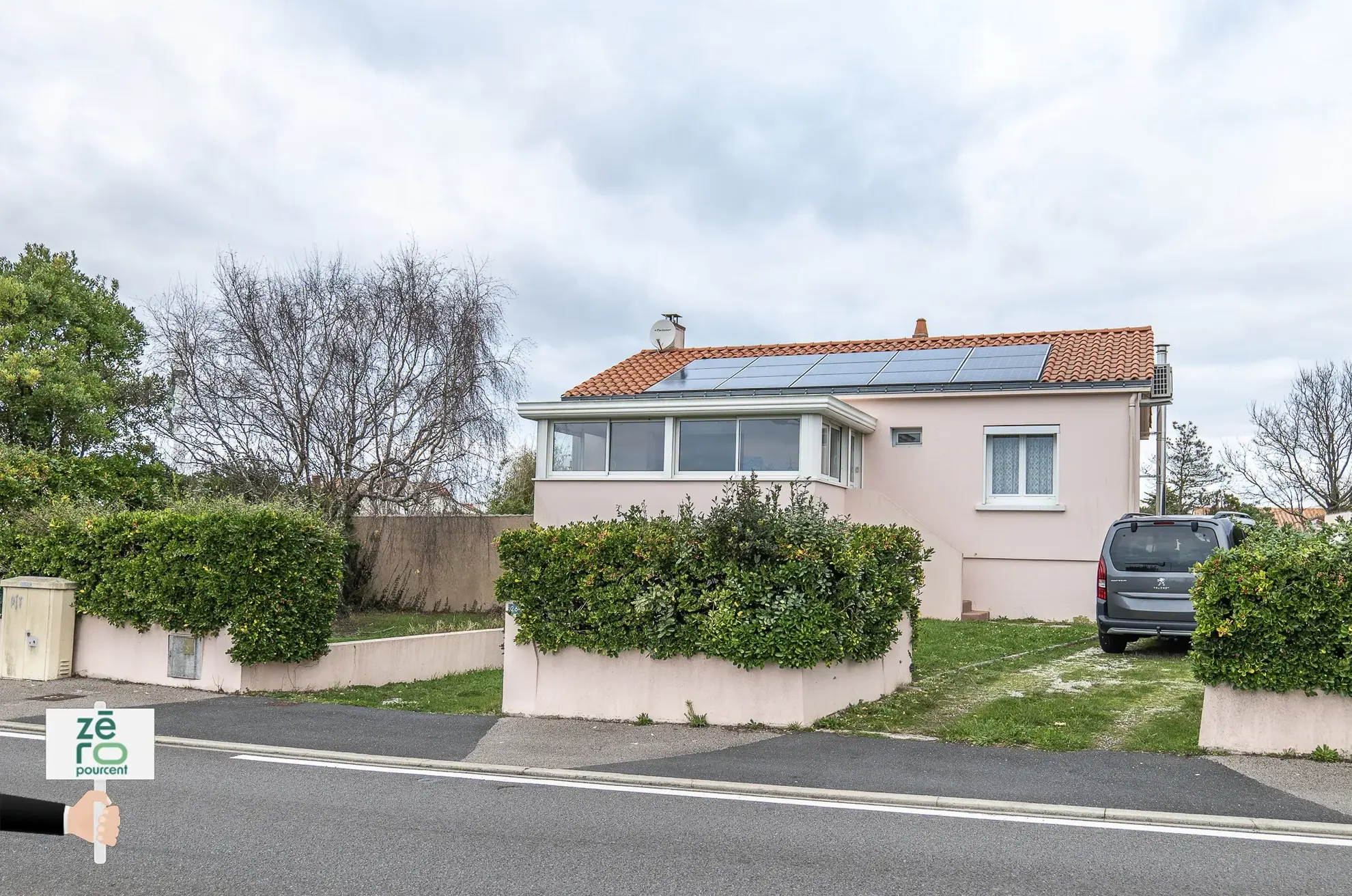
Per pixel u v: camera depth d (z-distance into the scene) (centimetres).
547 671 1072
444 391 2070
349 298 2092
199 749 927
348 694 1276
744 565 998
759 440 1931
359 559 2209
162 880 555
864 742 923
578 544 1054
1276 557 848
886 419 2136
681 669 1026
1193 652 877
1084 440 1983
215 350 2048
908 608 1173
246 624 1210
